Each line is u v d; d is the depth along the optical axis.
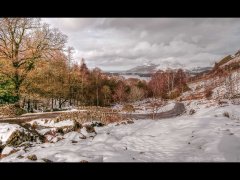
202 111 35.81
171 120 22.09
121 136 17.12
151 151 12.58
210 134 14.61
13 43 36.94
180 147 12.99
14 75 36.66
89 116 27.69
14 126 14.53
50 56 40.88
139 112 50.91
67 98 57.03
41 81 43.84
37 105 54.38
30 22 36.88
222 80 95.50
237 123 17.88
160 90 91.06
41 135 15.69
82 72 72.88
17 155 11.44
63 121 23.34
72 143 13.99
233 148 11.92
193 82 148.38
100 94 75.50
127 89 99.38
